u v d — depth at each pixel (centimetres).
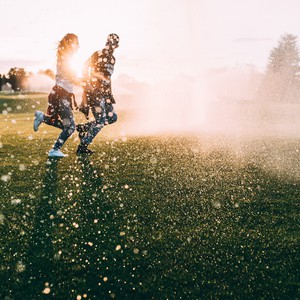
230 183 368
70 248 225
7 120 1370
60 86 493
